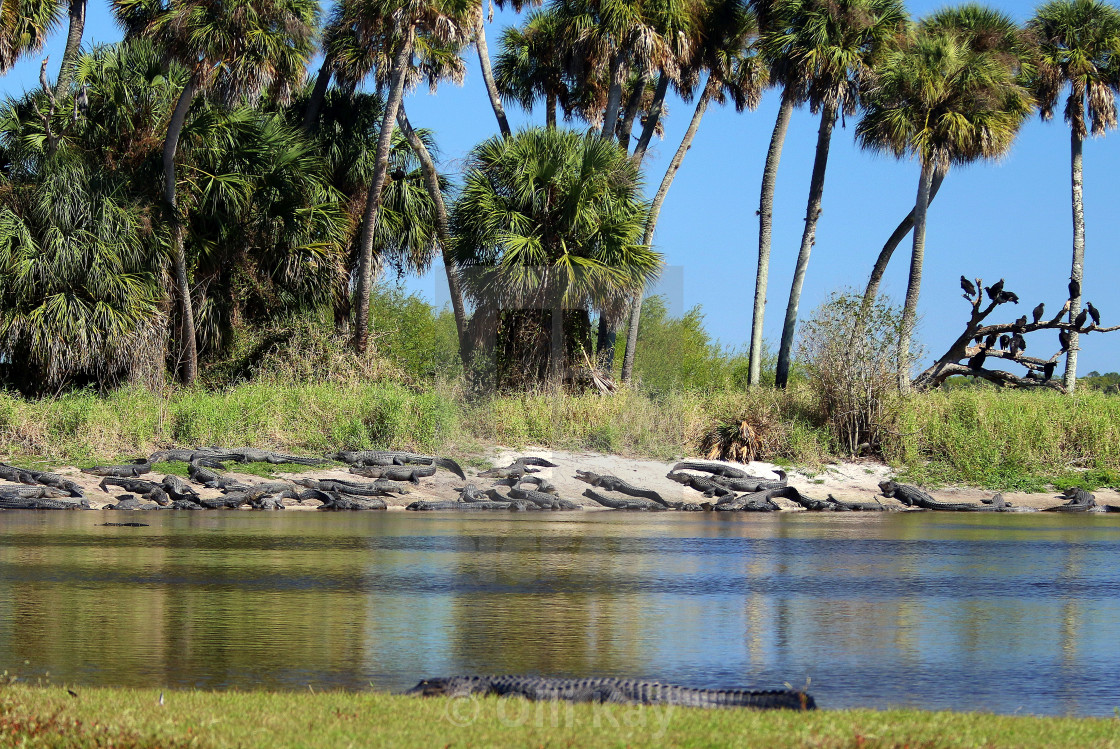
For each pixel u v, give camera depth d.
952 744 12.65
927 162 81.81
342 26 77.75
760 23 89.69
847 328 70.31
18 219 69.06
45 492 51.56
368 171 85.25
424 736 12.80
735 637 21.23
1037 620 23.48
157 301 73.88
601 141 56.66
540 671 18.06
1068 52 95.44
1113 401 74.94
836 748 12.43
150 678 17.41
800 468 65.94
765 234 91.38
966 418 70.44
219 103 71.88
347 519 47.06
